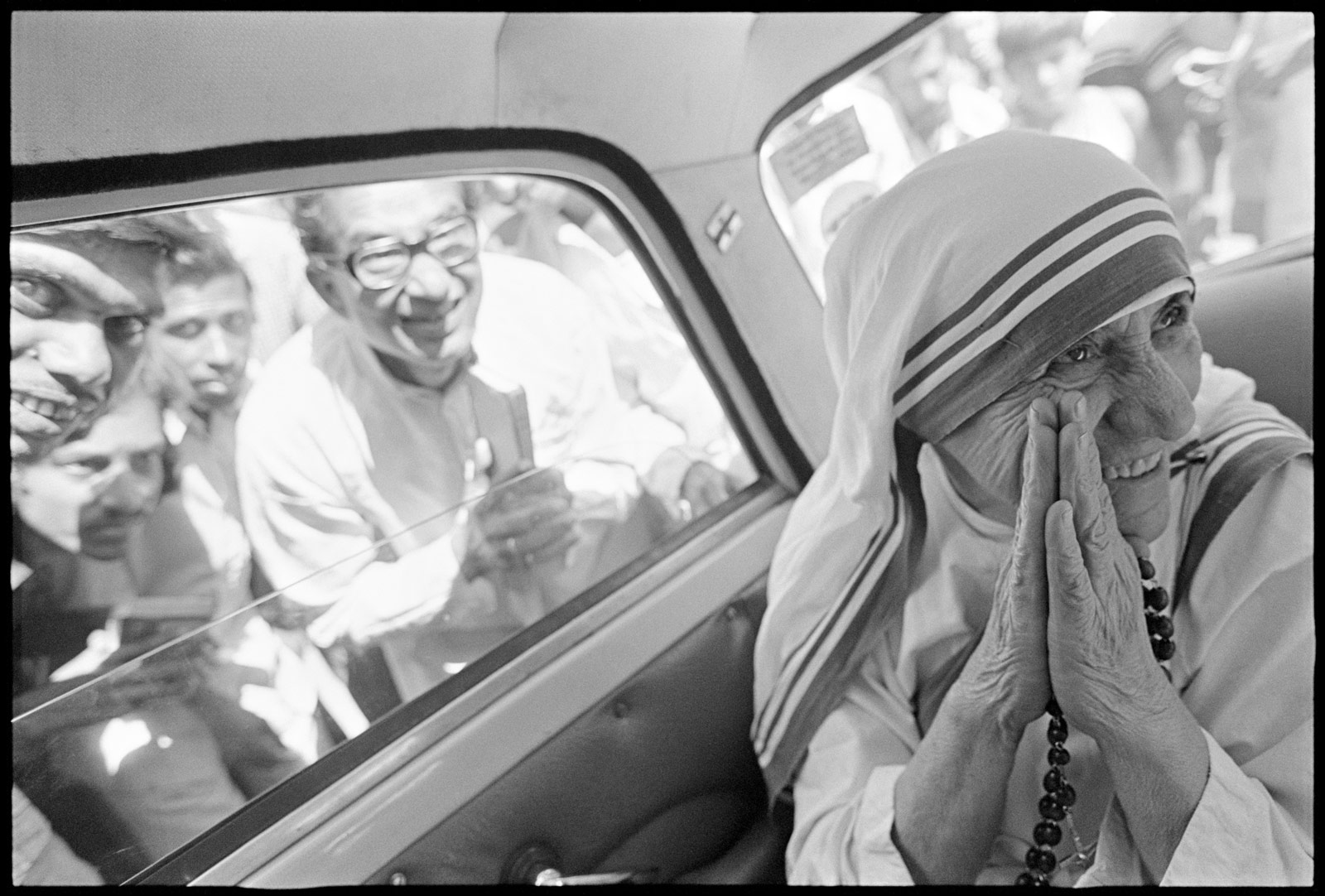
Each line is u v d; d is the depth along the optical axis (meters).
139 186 0.79
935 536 0.89
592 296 1.26
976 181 0.77
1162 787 0.74
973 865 0.80
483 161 1.01
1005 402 0.77
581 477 1.22
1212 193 1.44
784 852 1.04
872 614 0.91
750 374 1.28
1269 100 1.40
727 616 1.15
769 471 1.31
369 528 1.27
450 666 1.02
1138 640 0.73
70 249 0.97
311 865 0.82
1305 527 0.80
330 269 1.18
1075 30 1.42
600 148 1.10
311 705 0.92
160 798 0.83
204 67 0.78
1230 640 0.82
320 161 0.88
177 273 1.06
